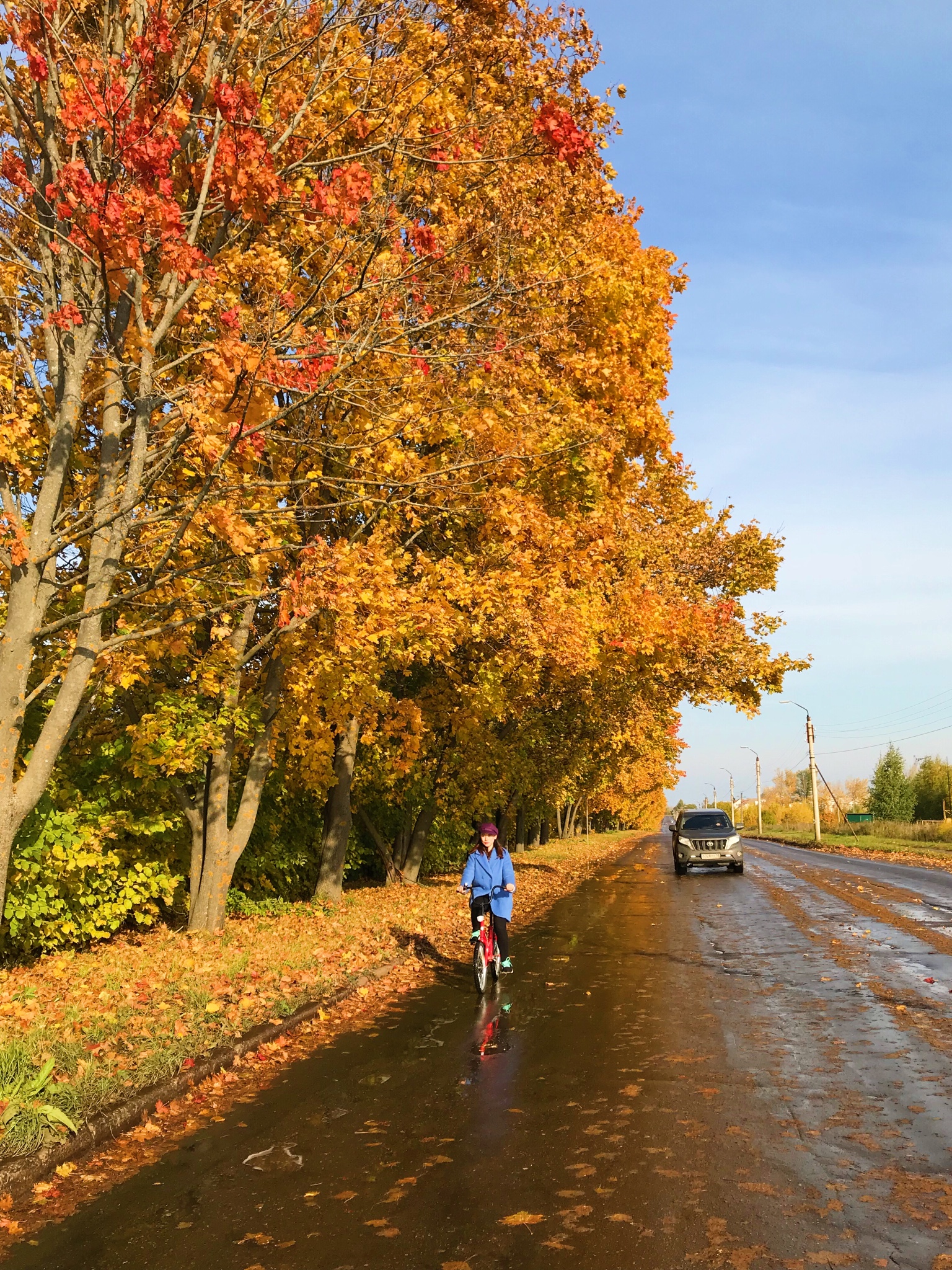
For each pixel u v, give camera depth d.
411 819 24.55
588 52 10.65
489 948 10.74
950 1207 4.35
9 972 10.72
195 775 14.65
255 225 9.82
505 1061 7.38
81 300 8.07
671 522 26.61
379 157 9.79
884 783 93.00
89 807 12.18
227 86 7.53
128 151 6.92
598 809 74.50
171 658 12.52
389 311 8.92
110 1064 6.61
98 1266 4.03
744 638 26.25
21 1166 4.98
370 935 13.92
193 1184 4.94
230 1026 7.93
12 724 7.61
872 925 15.60
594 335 17.06
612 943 14.38
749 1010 9.05
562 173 10.31
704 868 33.94
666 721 35.81
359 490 11.72
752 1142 5.27
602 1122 5.72
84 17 8.76
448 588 13.76
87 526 9.06
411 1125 5.80
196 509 7.92
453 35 9.83
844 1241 4.02
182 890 15.37
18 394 8.59
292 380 7.65
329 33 9.07
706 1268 3.80
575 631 16.16
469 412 10.88
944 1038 7.72
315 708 14.62
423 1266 3.90
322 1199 4.66
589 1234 4.14
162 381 10.06
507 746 24.16
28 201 8.50
